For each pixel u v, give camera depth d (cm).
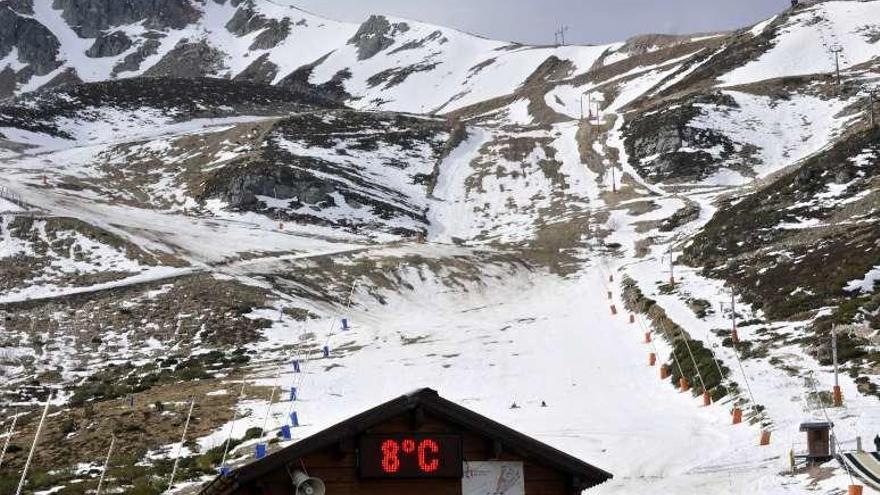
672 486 3469
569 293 8988
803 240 8406
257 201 12362
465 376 6131
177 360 7150
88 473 4434
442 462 1812
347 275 9431
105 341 7606
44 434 5275
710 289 7612
